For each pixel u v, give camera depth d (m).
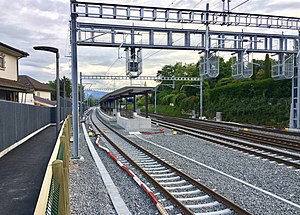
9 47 21.56
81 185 7.72
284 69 21.11
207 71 14.30
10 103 12.41
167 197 6.53
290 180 8.04
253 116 31.75
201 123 30.80
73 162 10.95
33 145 13.95
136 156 12.09
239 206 5.51
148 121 26.53
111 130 25.08
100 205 6.13
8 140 12.00
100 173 8.99
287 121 26.39
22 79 46.38
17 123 13.76
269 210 5.70
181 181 7.89
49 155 11.12
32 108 18.17
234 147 13.76
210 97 43.78
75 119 11.61
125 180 8.18
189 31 13.85
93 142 17.12
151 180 7.94
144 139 18.11
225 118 37.31
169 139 18.05
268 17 14.45
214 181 7.93
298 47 16.78
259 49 15.36
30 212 5.22
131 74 13.66
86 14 11.86
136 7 12.56
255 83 34.19
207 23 13.58
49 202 2.76
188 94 56.84
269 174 8.71
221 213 5.50
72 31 11.70
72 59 11.77
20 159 10.32
